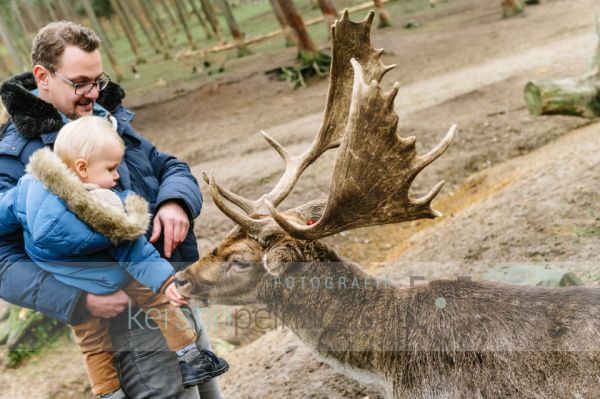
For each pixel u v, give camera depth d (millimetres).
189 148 11469
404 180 2545
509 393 2352
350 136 2523
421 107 10023
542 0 18328
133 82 20625
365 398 3389
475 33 15891
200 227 7605
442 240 5312
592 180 5223
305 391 3625
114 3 25188
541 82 7660
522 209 5219
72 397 4301
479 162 7992
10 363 4543
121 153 2266
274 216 2484
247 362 4211
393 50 15641
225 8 19703
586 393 2266
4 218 2189
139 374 2314
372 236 6859
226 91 15508
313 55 15211
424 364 2502
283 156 3129
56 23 2385
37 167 2064
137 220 2158
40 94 2428
